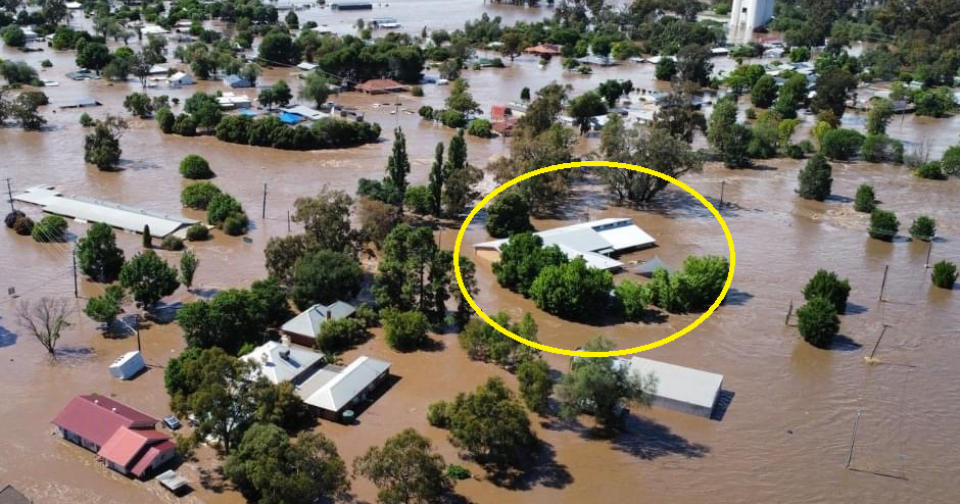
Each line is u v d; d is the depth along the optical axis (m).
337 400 77.06
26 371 82.12
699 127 177.38
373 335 93.94
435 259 96.38
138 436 69.12
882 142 178.75
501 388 73.75
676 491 69.19
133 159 155.50
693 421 79.62
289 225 124.88
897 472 73.31
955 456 76.06
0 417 74.50
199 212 129.62
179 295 100.00
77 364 83.88
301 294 97.00
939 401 85.19
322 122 171.00
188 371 72.00
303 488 60.31
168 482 66.31
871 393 86.12
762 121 190.00
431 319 97.12
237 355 85.00
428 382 84.25
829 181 151.62
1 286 100.75
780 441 77.00
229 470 64.31
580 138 186.75
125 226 120.25
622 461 72.81
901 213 146.25
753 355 93.06
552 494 67.81
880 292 111.44
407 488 62.59
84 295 99.56
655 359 91.00
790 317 102.81
